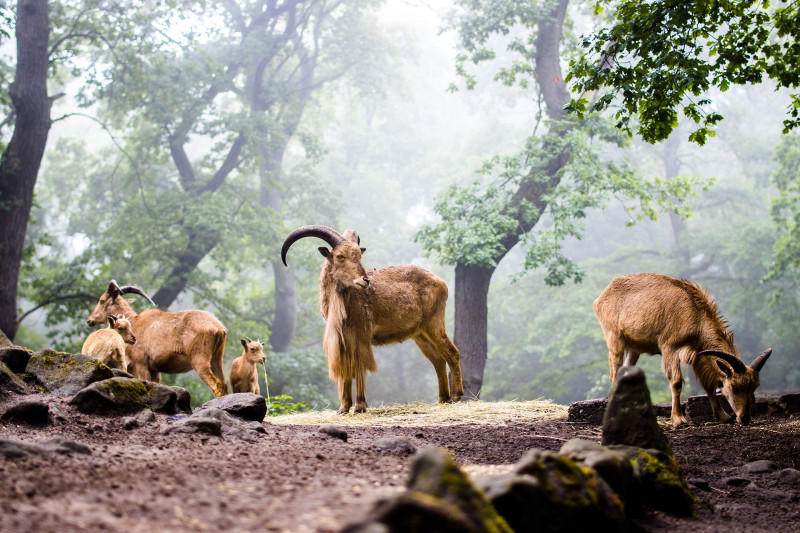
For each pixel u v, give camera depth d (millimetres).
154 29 25703
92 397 5543
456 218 17766
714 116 7777
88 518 2857
